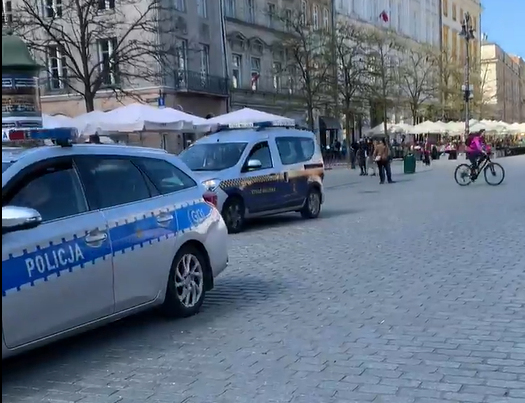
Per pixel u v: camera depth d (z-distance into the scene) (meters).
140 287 6.19
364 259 9.84
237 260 10.31
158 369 5.36
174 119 19.83
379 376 4.98
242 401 4.62
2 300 4.82
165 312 6.75
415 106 58.41
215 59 40.81
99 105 35.78
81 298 5.50
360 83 45.91
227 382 5.00
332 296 7.61
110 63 24.89
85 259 5.55
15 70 11.54
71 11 29.09
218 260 7.39
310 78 42.69
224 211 13.40
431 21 80.12
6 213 4.90
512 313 6.59
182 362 5.51
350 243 11.48
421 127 54.53
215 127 20.95
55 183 5.61
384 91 48.81
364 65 53.38
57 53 31.66
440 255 9.90
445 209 16.41
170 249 6.60
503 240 11.05
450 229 12.66
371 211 16.94
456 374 4.96
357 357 5.43
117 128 19.02
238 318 6.82
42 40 28.69
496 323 6.25
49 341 5.30
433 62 64.19
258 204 14.22
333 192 24.27
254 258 10.43
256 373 5.16
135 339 6.20
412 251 10.36
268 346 5.84
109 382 5.11
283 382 4.94
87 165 5.99
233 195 13.57
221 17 41.38
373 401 4.51
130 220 6.14
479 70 79.38
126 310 6.05
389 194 22.30
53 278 5.24
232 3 43.25
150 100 35.28
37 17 24.08
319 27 48.84
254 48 44.91
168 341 6.11
